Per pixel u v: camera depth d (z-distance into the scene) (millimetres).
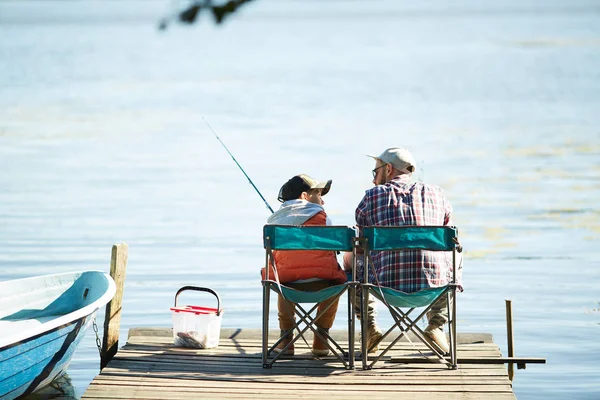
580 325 26656
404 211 18219
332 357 18734
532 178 53938
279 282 18203
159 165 60250
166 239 39281
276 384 16828
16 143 70188
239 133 76812
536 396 20484
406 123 82125
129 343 19891
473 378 17250
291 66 149000
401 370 17781
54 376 19125
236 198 49188
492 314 28016
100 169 58656
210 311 20031
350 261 19203
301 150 66062
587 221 42500
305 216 18453
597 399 20297
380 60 156750
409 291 17859
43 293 21125
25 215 43875
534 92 106438
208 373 17547
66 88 114125
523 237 39531
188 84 121500
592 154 62625
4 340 16094
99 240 38656
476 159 61312
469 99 101250
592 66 134375
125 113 90938
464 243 38594
